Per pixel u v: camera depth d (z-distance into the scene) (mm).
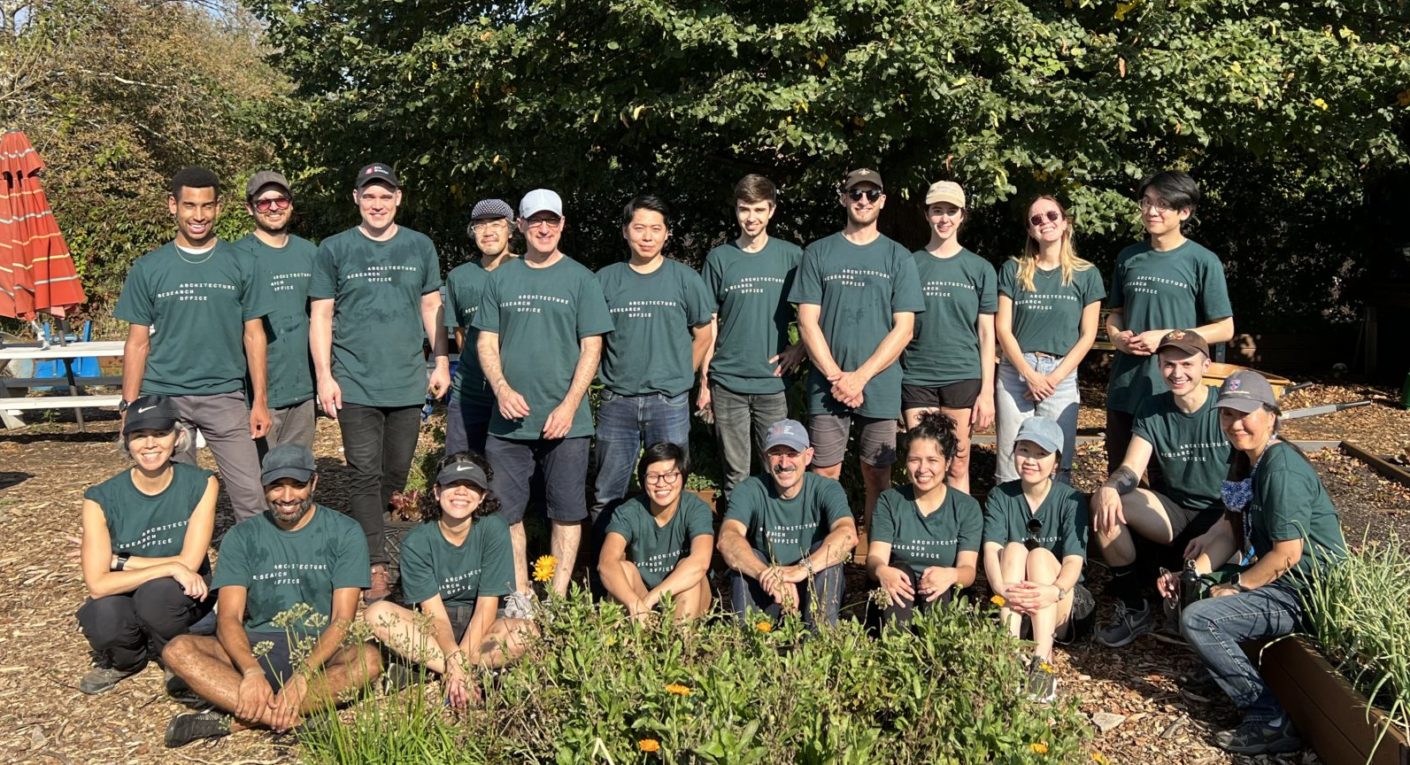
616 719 3254
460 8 9836
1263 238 13625
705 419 5488
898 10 7375
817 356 5004
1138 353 5156
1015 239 11727
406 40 10039
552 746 3414
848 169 8312
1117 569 4934
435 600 4336
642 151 9945
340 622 4094
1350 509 7195
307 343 5594
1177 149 10023
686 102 7809
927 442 4523
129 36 19781
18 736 4191
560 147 8852
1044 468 4562
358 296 5117
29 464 8867
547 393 4875
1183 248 5207
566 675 3518
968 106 7480
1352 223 13211
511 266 4898
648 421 5031
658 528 4699
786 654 3629
